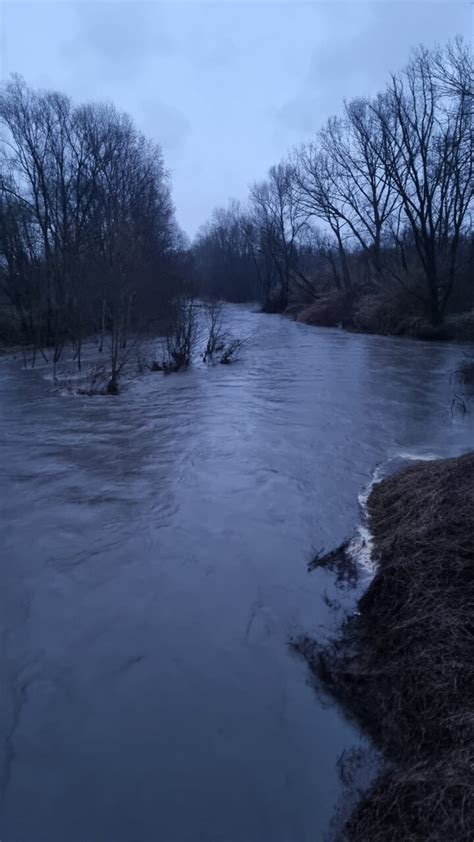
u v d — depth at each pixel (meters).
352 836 2.85
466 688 3.38
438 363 18.23
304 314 37.25
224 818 2.95
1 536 5.93
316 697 3.74
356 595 4.84
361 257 39.41
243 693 3.76
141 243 19.70
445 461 6.92
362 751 3.34
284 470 7.79
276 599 4.80
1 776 3.18
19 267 23.67
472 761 2.92
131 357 18.27
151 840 2.84
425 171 24.30
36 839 2.85
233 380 15.62
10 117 26.17
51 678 3.91
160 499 6.84
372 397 12.93
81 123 28.89
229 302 68.06
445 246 28.73
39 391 14.62
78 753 3.32
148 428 10.26
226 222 68.75
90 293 19.47
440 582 4.30
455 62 20.44
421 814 2.79
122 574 5.18
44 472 7.87
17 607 4.71
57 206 27.34
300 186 36.22
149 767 3.23
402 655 3.88
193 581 5.06
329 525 6.13
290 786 3.12
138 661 4.07
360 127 31.81
